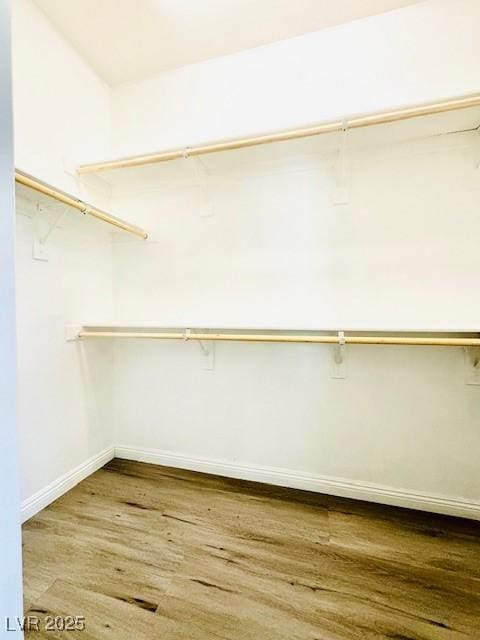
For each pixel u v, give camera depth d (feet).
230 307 5.93
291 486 5.57
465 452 4.84
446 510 4.83
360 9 4.93
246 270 5.84
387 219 5.13
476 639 2.95
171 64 5.98
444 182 4.87
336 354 5.33
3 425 2.03
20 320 4.58
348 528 4.49
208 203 6.00
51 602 3.26
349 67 5.18
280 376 5.69
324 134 4.64
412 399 5.07
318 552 4.01
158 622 3.07
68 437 5.48
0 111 2.02
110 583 3.50
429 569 3.75
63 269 5.39
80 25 5.15
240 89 5.73
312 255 5.49
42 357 4.96
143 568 3.72
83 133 5.77
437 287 4.92
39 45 4.88
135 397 6.53
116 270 6.52
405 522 4.64
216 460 6.04
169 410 6.33
